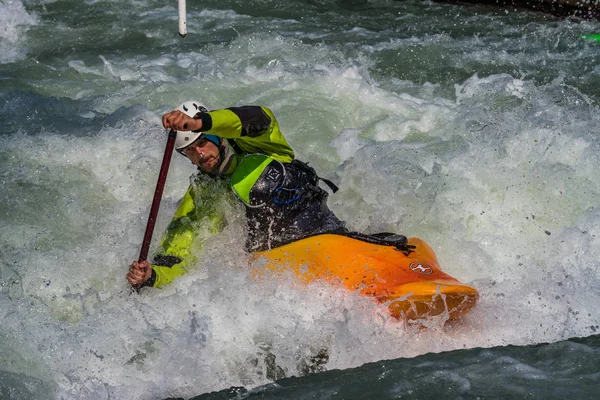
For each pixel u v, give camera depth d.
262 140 18.14
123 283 18.38
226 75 29.89
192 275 17.64
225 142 17.86
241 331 16.67
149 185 22.39
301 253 17.66
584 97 28.33
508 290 18.36
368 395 15.05
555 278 19.03
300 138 25.17
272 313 16.83
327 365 16.31
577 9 37.97
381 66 31.77
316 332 16.55
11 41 34.69
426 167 23.31
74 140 23.73
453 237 20.92
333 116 26.53
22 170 22.30
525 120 25.19
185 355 16.17
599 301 18.16
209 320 16.77
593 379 15.07
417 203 21.64
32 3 39.69
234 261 17.86
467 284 18.25
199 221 18.02
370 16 38.69
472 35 35.41
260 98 27.64
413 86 30.00
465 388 14.98
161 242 18.03
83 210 21.02
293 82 28.84
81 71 31.06
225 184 18.06
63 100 27.28
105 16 38.34
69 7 39.56
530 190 22.22
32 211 20.56
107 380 15.70
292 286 17.08
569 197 22.00
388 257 17.55
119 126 24.77
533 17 37.91
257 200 17.72
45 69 31.16
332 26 37.03
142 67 31.02
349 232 18.23
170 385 15.76
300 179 18.11
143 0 41.19
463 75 30.97
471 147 23.81
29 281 18.14
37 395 15.05
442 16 38.53
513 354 16.11
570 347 16.23
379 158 22.95
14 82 29.34
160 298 17.23
